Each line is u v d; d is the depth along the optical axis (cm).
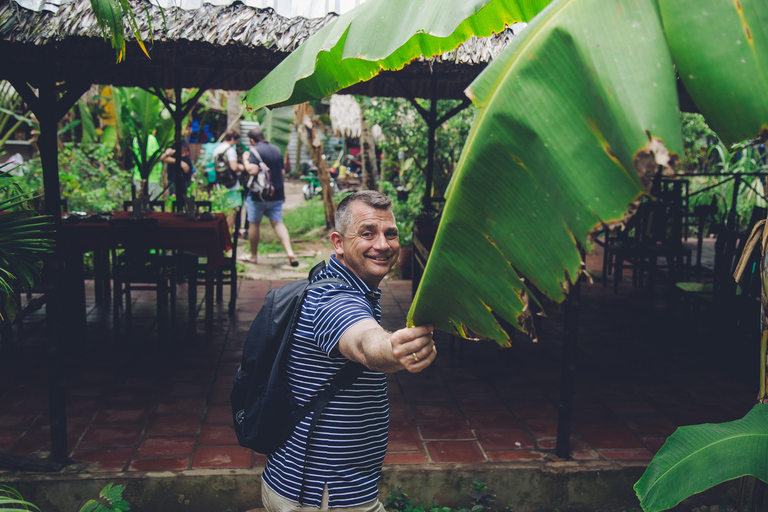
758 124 121
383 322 645
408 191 981
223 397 450
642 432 406
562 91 123
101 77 701
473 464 353
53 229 338
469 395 466
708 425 207
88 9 313
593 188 121
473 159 129
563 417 362
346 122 1273
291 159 2228
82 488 329
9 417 404
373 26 170
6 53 318
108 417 410
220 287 707
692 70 124
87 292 741
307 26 352
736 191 658
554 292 128
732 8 123
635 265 762
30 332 584
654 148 112
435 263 136
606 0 126
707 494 354
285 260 952
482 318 135
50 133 337
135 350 548
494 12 178
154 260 572
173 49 357
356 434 186
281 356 188
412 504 346
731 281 521
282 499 187
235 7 352
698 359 558
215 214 672
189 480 333
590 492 353
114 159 1084
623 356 563
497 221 130
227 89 751
